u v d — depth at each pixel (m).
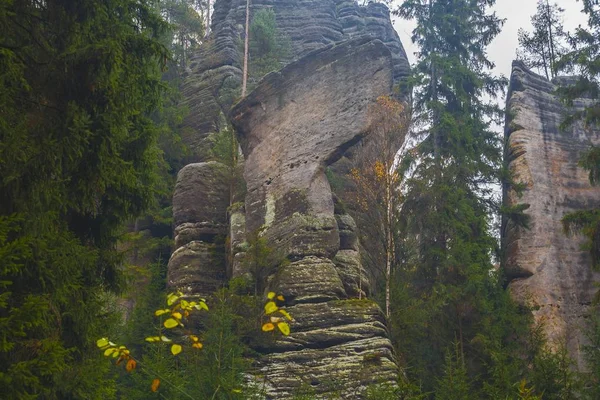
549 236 32.62
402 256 30.05
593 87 29.00
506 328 26.64
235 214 29.05
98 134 12.32
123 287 13.55
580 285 31.41
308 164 28.22
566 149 35.53
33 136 11.82
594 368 20.94
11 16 12.41
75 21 13.31
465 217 30.16
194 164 31.38
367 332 23.67
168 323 7.64
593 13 29.88
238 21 48.34
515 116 36.19
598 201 34.16
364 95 28.97
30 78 12.51
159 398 17.31
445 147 32.84
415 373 24.20
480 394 22.69
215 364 17.31
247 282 25.67
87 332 11.95
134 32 14.70
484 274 28.05
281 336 23.50
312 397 20.34
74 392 11.30
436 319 26.84
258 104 30.61
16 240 8.82
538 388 19.34
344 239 27.72
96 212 13.50
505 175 33.06
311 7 50.12
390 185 27.59
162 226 33.81
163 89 14.57
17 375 8.86
